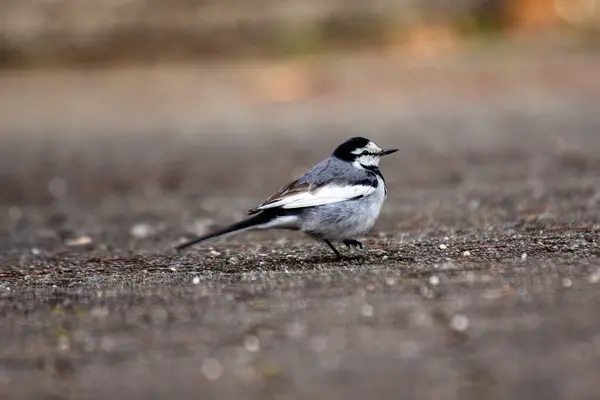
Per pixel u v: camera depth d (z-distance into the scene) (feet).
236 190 60.23
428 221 43.73
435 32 124.88
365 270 30.63
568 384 18.93
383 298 26.14
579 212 42.88
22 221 53.01
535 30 124.88
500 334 22.17
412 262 31.76
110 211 55.11
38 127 95.25
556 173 57.57
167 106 102.73
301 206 32.04
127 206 56.70
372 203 32.83
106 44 129.18
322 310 25.16
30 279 32.78
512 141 73.05
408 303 25.40
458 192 52.95
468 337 22.11
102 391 19.85
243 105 101.24
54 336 24.02
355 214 32.42
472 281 27.66
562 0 127.54
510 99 93.86
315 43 125.70
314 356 21.36
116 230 48.14
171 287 29.45
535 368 19.88
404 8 127.13
